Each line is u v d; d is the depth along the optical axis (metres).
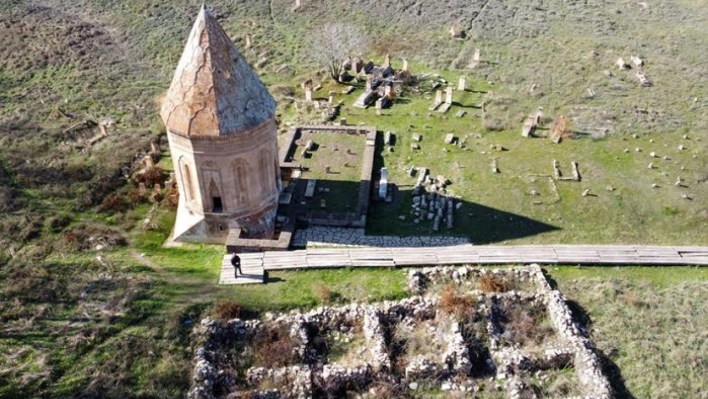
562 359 19.25
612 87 39.06
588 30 47.59
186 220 25.52
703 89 38.72
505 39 46.41
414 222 27.36
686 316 21.06
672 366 19.25
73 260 23.58
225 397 17.97
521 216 27.72
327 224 26.52
